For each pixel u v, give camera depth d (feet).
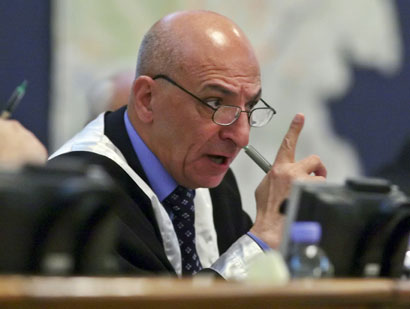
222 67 16.63
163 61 17.03
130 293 8.77
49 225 9.85
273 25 31.37
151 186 17.63
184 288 9.16
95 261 10.19
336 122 32.78
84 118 27.22
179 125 16.92
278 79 31.53
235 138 16.78
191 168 17.20
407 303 10.59
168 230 17.31
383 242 12.84
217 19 17.24
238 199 20.34
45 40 26.81
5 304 8.25
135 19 28.55
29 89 26.55
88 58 27.55
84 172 10.22
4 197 9.71
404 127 34.30
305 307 9.82
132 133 17.74
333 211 12.55
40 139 26.73
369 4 33.53
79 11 27.37
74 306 8.54
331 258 12.59
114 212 10.39
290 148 16.90
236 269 15.84
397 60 34.24
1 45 26.20
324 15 32.53
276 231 16.21
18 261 9.78
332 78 32.68
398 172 33.73
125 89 25.50
